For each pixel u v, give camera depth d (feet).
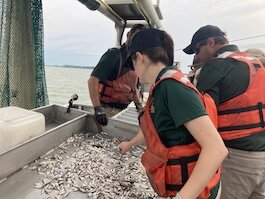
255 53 6.01
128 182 4.65
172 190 3.21
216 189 3.36
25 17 7.06
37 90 7.80
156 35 3.17
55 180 4.46
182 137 3.03
